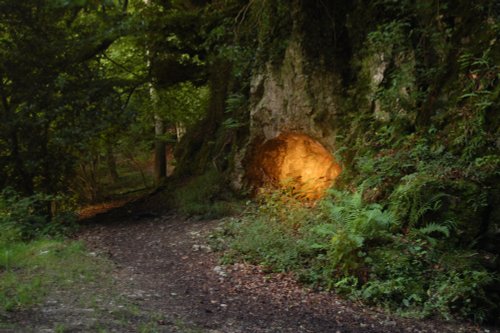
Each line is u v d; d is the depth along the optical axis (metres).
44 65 13.43
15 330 4.62
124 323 5.21
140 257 9.41
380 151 9.69
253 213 11.62
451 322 6.39
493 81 8.46
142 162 26.20
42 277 6.91
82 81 14.14
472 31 9.19
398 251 7.48
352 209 8.45
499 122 8.06
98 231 12.23
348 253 7.60
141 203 15.90
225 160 14.68
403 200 8.07
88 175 20.59
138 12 15.59
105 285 6.93
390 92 9.89
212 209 12.90
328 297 7.14
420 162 8.50
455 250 7.30
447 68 9.41
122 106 15.58
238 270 8.27
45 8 13.13
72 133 13.32
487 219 7.36
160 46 16.77
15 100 13.45
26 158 13.50
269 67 12.47
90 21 15.09
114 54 17.69
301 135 12.19
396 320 6.40
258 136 13.13
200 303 6.59
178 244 10.27
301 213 10.05
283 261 8.19
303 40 11.57
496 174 7.62
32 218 11.29
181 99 18.48
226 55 13.27
